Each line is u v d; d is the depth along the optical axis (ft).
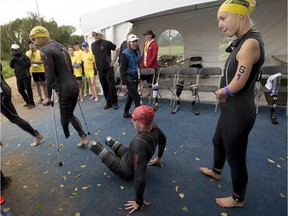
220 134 6.07
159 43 25.85
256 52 4.01
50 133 11.63
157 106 14.38
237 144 4.83
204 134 10.30
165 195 6.46
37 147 10.10
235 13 4.10
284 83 16.30
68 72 8.15
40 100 17.88
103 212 6.02
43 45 7.73
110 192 6.77
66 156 9.12
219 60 23.63
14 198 6.81
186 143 9.53
